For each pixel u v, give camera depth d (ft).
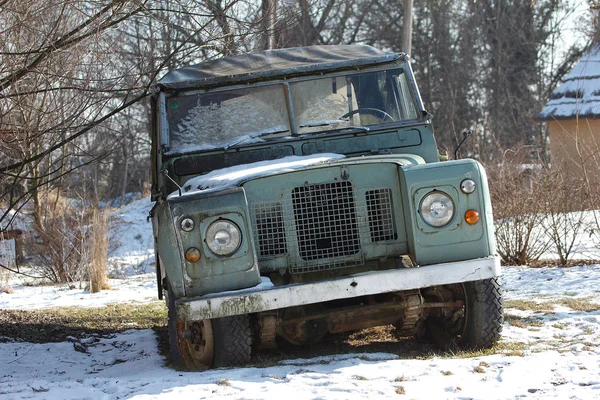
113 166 144.15
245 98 26.35
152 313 42.39
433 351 24.09
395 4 155.02
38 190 64.34
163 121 25.98
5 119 30.09
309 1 45.01
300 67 26.40
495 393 17.81
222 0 32.78
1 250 61.52
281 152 25.63
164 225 21.40
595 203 51.31
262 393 18.22
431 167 21.89
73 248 63.21
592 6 47.50
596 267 46.24
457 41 160.15
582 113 94.84
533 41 158.81
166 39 34.50
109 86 30.66
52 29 28.66
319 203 21.94
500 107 155.02
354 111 26.27
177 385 19.61
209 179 23.44
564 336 25.39
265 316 21.91
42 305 49.60
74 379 24.73
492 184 52.49
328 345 26.32
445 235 21.67
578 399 17.01
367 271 22.17
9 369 28.50
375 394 17.95
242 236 21.25
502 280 44.57
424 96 160.35
